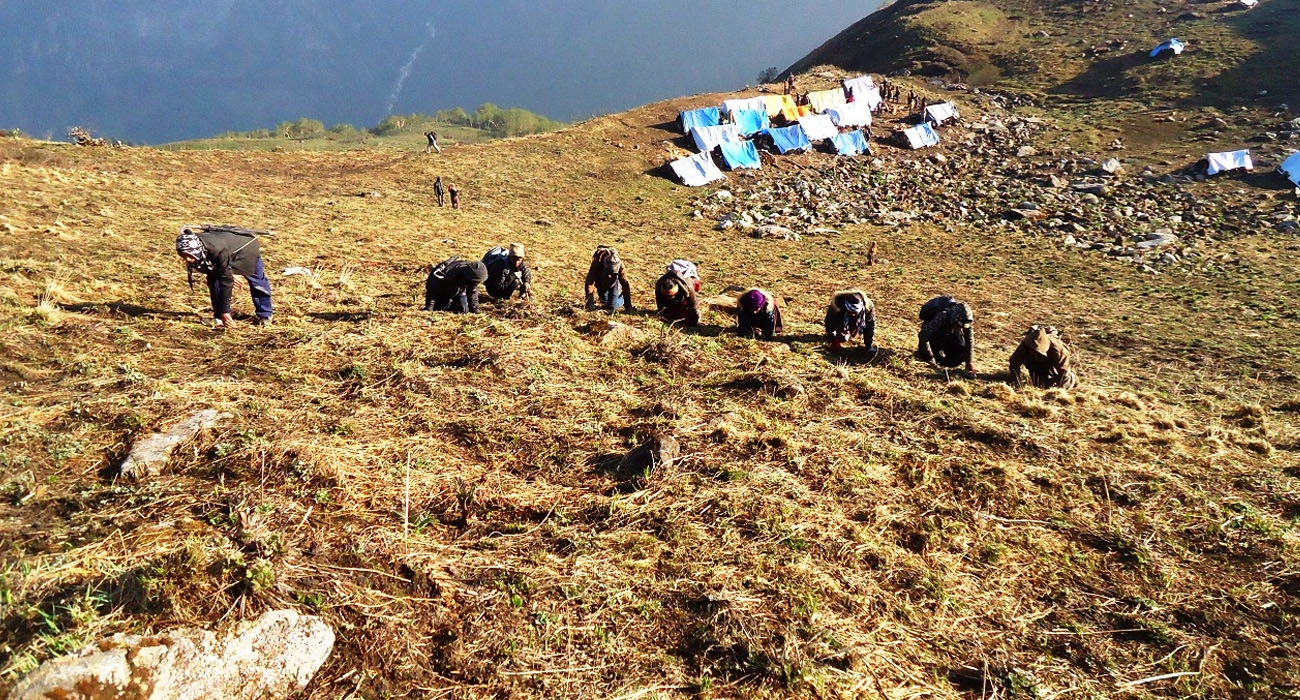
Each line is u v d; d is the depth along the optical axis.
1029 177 36.09
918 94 49.25
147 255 9.94
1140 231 28.94
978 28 60.28
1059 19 60.41
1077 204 32.31
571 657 2.96
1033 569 4.12
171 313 6.85
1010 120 44.56
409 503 3.82
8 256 8.52
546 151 37.12
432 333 6.79
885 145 40.84
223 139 71.06
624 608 3.30
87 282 7.60
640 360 6.85
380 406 4.97
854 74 53.75
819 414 5.96
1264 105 40.41
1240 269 24.09
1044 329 8.20
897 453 5.28
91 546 3.01
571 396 5.64
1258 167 34.00
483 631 3.01
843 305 8.50
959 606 3.69
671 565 3.64
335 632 2.80
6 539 3.02
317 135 83.62
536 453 4.62
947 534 4.32
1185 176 34.19
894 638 3.38
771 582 3.59
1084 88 48.56
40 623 2.46
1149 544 4.44
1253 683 3.31
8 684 2.12
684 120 39.84
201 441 4.03
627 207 31.36
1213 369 12.48
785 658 3.04
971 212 32.19
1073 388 8.07
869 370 7.64
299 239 14.71
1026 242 28.28
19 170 17.94
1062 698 3.14
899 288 19.98
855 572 3.82
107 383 4.75
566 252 19.59
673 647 3.11
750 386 6.40
